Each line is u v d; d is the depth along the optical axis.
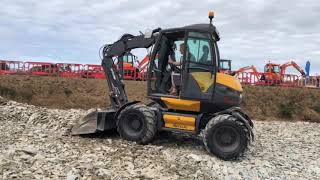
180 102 11.55
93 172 8.34
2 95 27.00
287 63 37.38
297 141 15.68
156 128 11.62
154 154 10.58
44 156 9.29
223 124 10.80
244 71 34.25
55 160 8.95
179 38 11.90
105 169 8.64
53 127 13.37
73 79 29.59
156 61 12.00
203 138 11.00
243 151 10.76
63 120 14.19
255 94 31.36
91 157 9.60
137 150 10.80
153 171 8.97
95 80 30.00
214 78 11.40
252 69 34.41
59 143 10.91
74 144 10.97
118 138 12.13
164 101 11.73
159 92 11.96
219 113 11.43
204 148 11.80
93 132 12.04
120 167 9.03
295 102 31.47
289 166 11.03
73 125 13.27
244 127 10.78
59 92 28.23
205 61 11.45
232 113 11.25
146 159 9.94
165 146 11.80
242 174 9.80
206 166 10.07
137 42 12.58
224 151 10.80
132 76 30.61
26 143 10.70
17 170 7.92
